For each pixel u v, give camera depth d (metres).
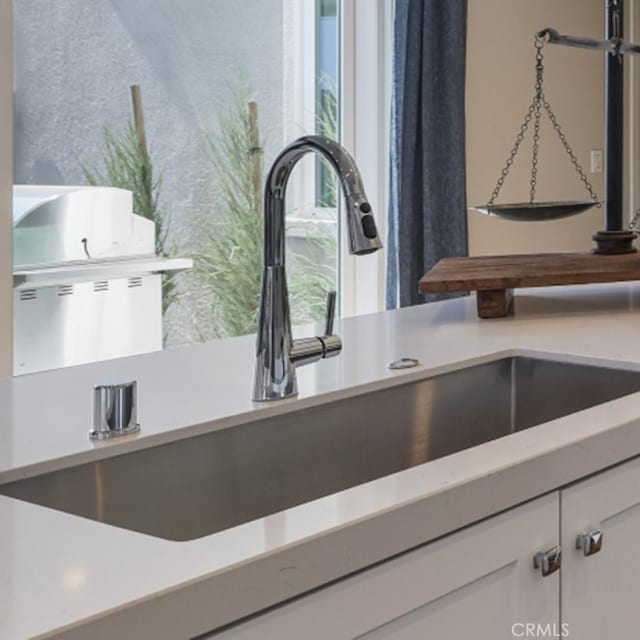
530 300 2.29
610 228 2.27
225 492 1.31
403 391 1.56
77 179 3.00
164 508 1.23
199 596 0.75
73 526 0.87
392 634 0.92
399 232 3.66
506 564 1.05
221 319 3.48
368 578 0.89
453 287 2.01
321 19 3.77
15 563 0.78
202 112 3.38
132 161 3.17
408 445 1.58
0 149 2.62
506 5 4.30
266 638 0.80
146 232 3.22
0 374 2.65
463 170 3.79
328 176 3.84
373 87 3.88
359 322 2.09
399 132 3.65
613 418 1.24
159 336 3.28
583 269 2.03
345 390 1.46
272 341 1.39
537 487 1.08
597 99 4.93
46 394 1.45
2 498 0.96
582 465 1.15
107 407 1.21
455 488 0.97
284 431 1.38
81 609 0.70
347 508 0.90
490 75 4.23
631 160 5.14
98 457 1.16
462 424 1.67
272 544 0.81
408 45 3.64
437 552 0.96
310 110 3.74
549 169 4.62
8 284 2.66
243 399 1.40
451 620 0.99
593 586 1.20
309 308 3.79
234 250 3.51
